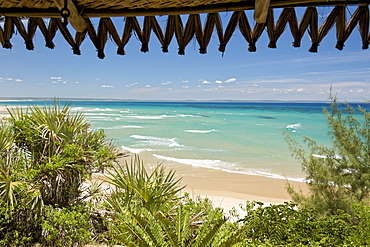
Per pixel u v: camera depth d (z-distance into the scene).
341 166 6.71
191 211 4.48
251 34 1.48
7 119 5.52
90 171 5.62
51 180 5.11
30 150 5.46
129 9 1.49
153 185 4.53
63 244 4.76
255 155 19.75
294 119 49.25
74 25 1.54
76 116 6.05
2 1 1.45
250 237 3.85
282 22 1.43
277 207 4.13
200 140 25.92
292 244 3.42
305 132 32.31
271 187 12.49
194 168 15.83
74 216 4.70
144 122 40.56
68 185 5.30
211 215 2.81
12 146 5.32
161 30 1.58
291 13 1.41
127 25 1.58
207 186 12.48
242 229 2.68
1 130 5.15
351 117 6.77
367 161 6.45
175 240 2.46
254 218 3.95
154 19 1.56
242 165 16.86
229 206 9.54
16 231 4.52
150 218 2.59
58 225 4.79
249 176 14.35
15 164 5.04
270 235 3.74
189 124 39.19
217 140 26.14
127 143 23.25
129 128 33.22
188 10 1.46
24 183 4.84
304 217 3.99
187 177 14.00
